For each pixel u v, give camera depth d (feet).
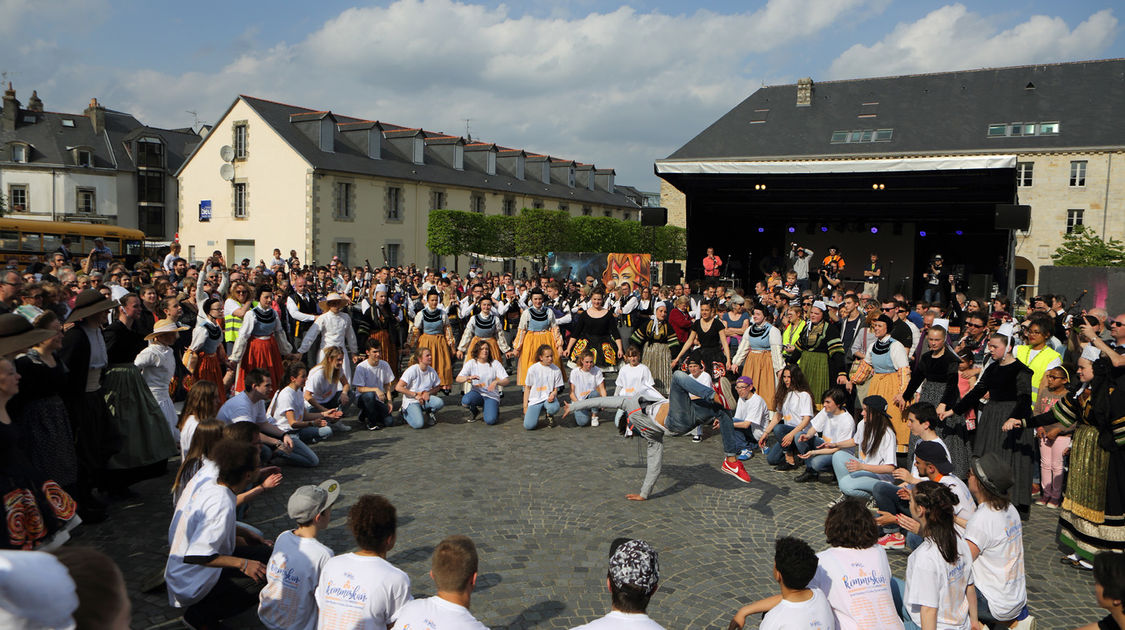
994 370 22.38
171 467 25.55
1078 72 120.57
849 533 12.37
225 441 14.55
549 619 15.49
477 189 141.49
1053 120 114.01
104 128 168.66
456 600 10.67
